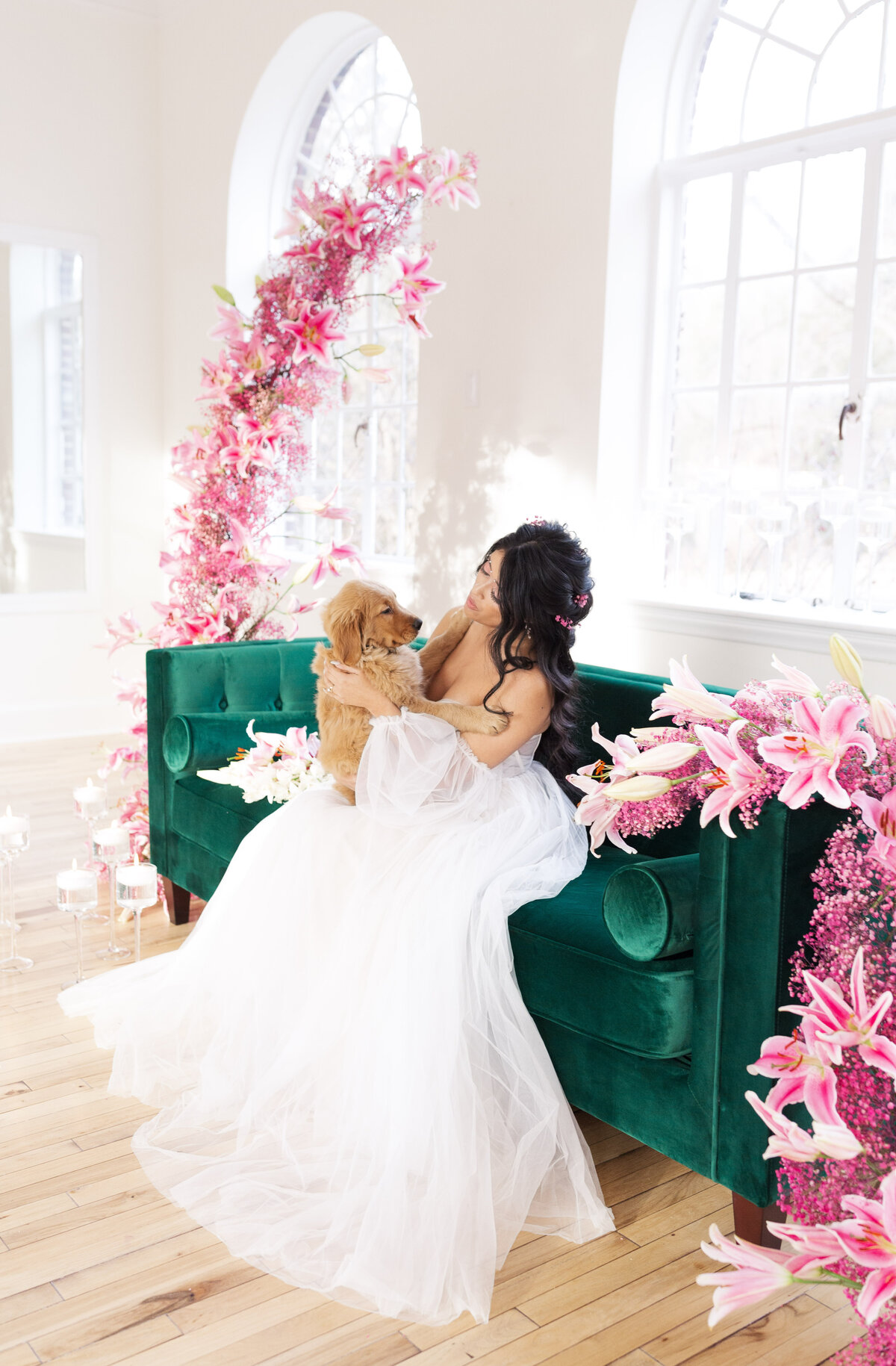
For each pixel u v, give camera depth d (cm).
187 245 548
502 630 232
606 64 329
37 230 534
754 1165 177
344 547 358
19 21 515
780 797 136
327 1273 180
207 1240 190
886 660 278
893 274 297
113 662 582
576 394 350
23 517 548
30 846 395
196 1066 243
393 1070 196
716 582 348
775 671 305
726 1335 172
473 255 382
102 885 364
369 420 486
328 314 340
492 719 230
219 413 362
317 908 227
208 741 311
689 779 158
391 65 463
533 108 355
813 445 320
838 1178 130
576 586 231
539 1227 196
